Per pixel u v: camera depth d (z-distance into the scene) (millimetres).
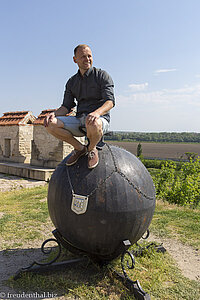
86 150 3482
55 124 3242
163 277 3830
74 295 3346
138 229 3398
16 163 18594
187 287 3627
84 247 3410
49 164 16156
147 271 3930
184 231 5871
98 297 3270
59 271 3787
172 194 9711
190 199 9602
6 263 4348
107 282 3566
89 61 3514
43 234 5684
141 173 3520
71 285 3477
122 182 3266
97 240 3244
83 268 3852
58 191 3410
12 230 5898
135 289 3254
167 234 5688
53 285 3506
